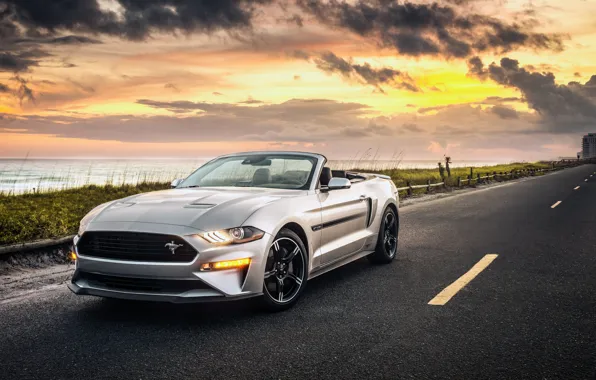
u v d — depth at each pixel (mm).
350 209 5516
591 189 22859
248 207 4234
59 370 3059
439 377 2961
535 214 12492
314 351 3387
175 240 3836
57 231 7902
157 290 3908
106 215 4238
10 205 11320
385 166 27609
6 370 3057
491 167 56844
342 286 5254
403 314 4250
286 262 4395
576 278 5609
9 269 6207
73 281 4254
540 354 3328
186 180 5613
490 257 6887
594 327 3895
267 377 2957
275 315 4227
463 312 4301
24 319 4105
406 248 7641
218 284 3838
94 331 3803
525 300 4695
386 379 2932
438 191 21984
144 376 2971
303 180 5191
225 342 3564
